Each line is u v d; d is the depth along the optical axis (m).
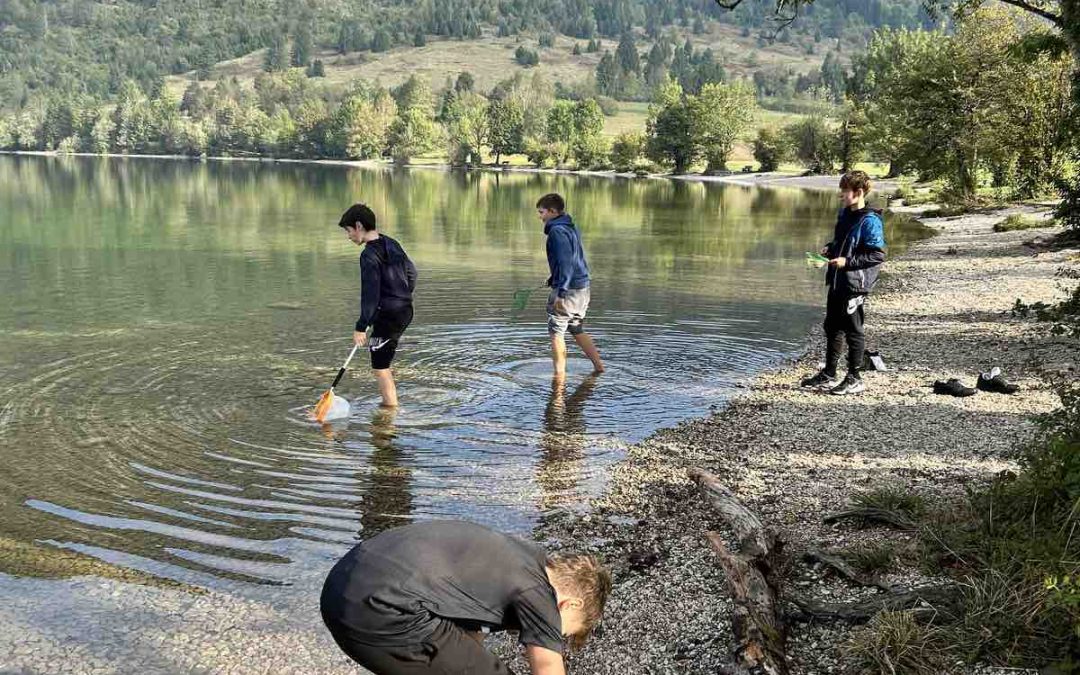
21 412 8.64
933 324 13.17
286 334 12.41
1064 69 35.62
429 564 2.84
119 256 21.97
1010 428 7.95
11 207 39.69
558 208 10.03
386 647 2.80
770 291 16.98
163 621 4.89
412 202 46.81
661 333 12.81
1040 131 37.31
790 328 13.38
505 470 7.30
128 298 15.54
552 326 10.09
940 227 30.55
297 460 7.42
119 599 5.12
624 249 24.59
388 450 7.71
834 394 9.55
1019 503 5.16
